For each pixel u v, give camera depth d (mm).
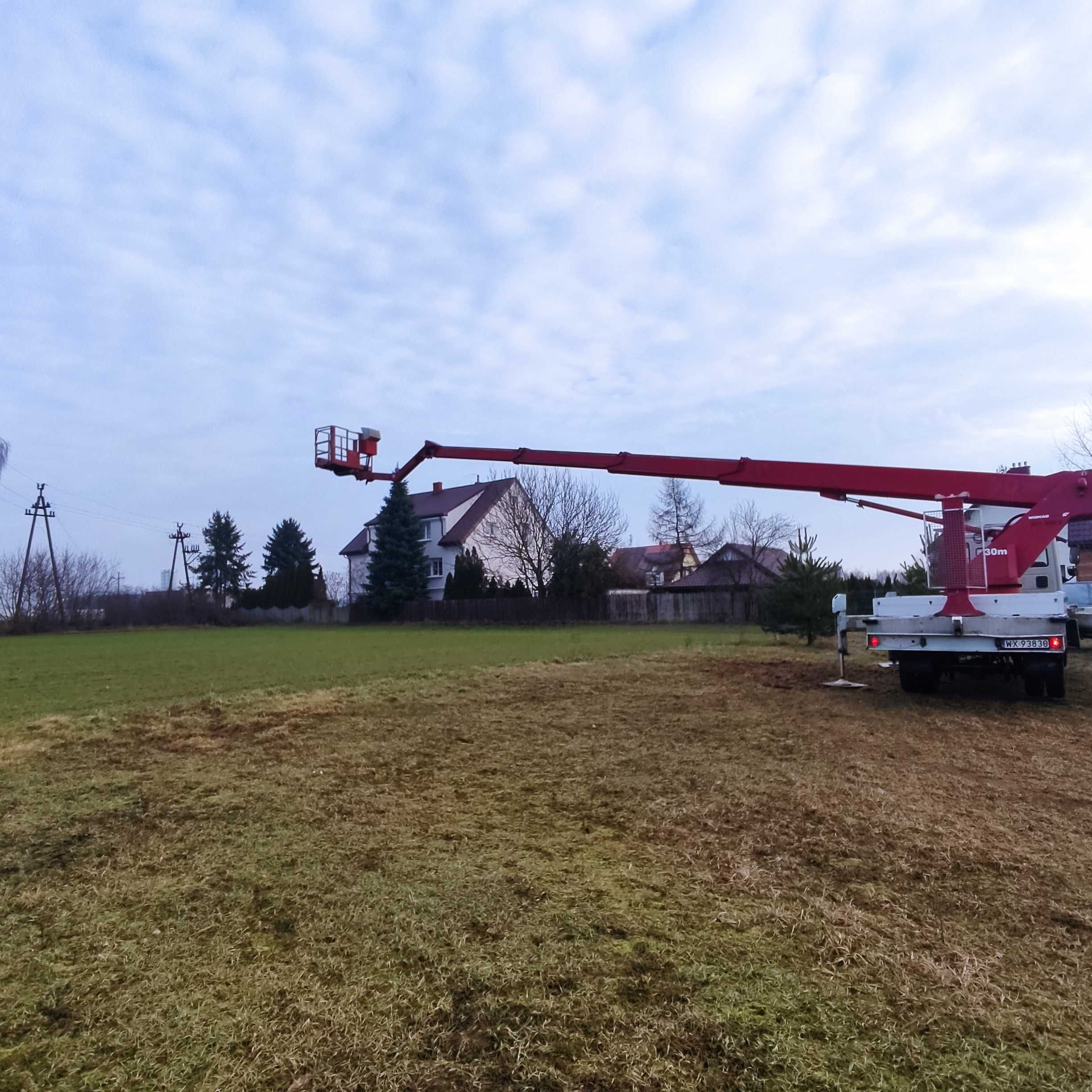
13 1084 2248
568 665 13062
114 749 6844
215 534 76938
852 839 4141
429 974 2797
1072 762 5840
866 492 8844
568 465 10922
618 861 3896
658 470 10148
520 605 38406
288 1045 2398
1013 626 8062
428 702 9117
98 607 45500
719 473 9688
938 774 5484
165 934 3197
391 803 5043
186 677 12570
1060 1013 2502
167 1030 2504
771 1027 2424
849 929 3084
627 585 43094
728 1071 2227
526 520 43094
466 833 4414
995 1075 2201
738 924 3139
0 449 35719
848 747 6336
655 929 3104
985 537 9352
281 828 4562
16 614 40312
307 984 2756
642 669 12164
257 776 5824
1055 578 10273
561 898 3426
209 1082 2238
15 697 10273
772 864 3822
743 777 5422
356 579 57938
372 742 6980
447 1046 2375
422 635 28031
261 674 12703
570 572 38250
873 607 9016
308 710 8656
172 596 48750
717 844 4117
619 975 2744
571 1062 2277
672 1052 2312
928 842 4066
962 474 8453
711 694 9375
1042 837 4156
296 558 72938
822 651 15344
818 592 16812
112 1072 2293
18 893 3664
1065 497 8172
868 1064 2246
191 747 6898
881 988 2646
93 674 13516
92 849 4270
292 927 3219
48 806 5094
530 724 7695
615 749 6488
